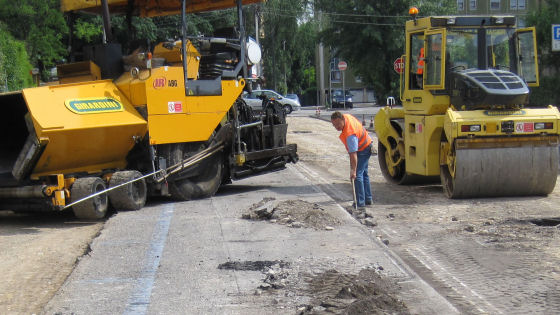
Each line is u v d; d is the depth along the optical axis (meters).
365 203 10.23
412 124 11.45
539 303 5.41
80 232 8.89
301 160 16.98
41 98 8.88
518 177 10.17
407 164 11.69
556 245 7.28
